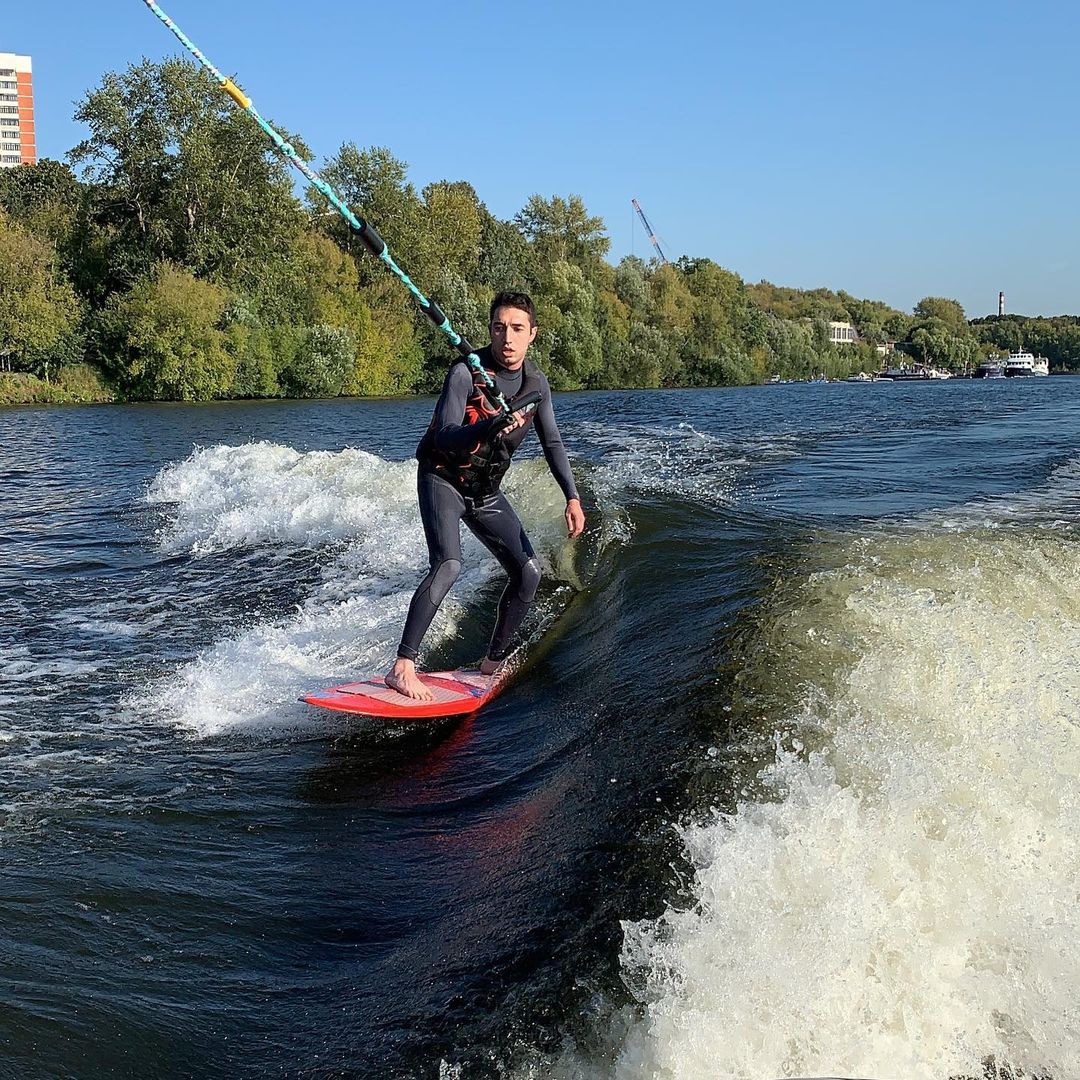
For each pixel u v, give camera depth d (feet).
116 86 133.80
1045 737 10.17
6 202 173.27
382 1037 7.45
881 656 11.85
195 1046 7.48
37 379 121.90
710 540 18.84
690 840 8.86
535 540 20.36
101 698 15.05
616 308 196.13
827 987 7.30
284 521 26.61
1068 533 18.62
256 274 137.49
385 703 13.41
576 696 13.69
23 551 26.61
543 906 8.68
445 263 176.86
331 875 9.84
